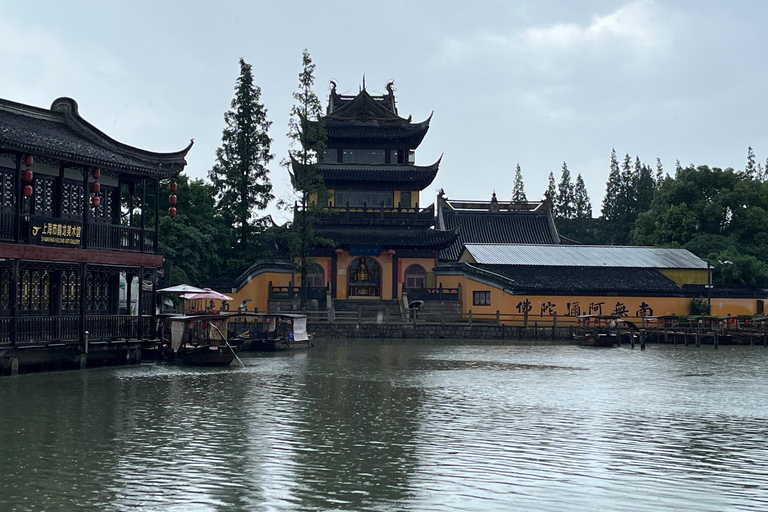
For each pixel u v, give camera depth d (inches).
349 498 682.8
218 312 2175.2
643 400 1285.7
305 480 737.0
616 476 766.5
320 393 1299.2
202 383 1393.9
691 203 4097.0
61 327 1455.5
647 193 5408.5
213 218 3157.0
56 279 1553.9
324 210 3120.1
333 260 3275.1
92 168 1513.3
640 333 2566.4
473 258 3304.6
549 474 769.6
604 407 1200.8
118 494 681.6
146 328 1720.0
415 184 3390.7
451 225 4035.4
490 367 1790.1
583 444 912.9
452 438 935.7
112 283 1702.8
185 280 2682.1
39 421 994.7
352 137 3334.2
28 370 1439.5
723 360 2105.1
